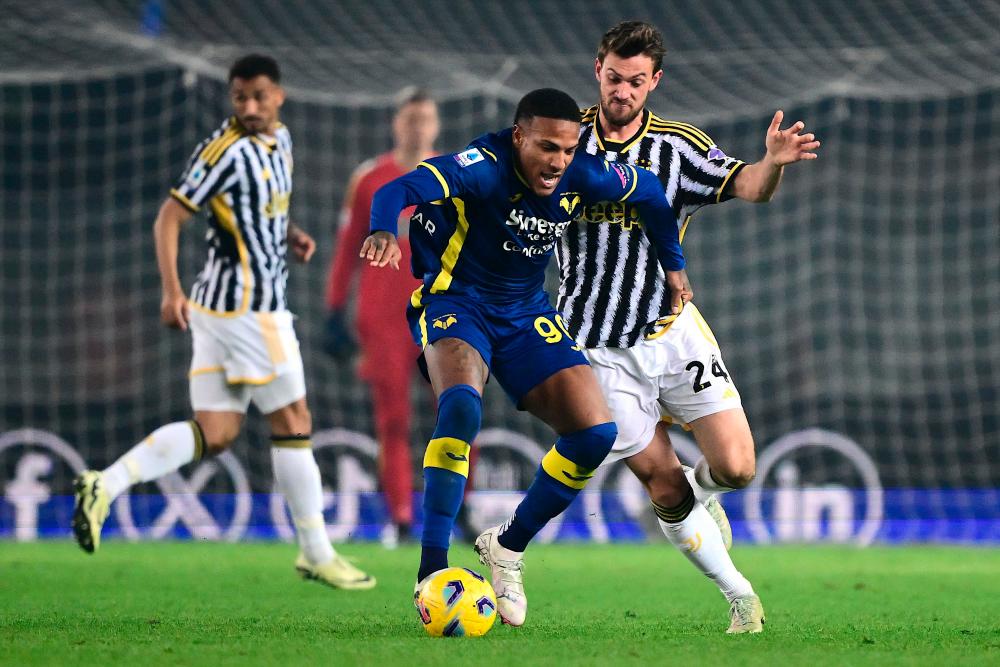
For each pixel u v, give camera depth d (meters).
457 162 14.44
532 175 14.55
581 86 44.84
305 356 48.53
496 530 15.94
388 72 43.81
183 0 42.44
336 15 44.25
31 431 37.25
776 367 51.84
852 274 53.72
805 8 43.81
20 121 50.34
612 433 15.04
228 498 36.97
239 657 11.89
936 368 52.38
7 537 36.25
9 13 37.72
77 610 17.44
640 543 36.50
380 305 32.38
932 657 12.34
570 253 16.77
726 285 52.25
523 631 14.98
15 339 50.19
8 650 12.33
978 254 53.00
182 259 47.19
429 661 11.62
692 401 16.55
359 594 20.53
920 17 41.72
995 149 52.53
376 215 13.67
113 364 49.38
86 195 50.75
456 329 14.88
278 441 21.52
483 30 45.59
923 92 44.06
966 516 41.06
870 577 25.41
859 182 53.41
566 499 15.31
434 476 14.37
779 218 52.41
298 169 52.44
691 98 44.62
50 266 50.50
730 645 13.37
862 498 39.12
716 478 16.64
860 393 51.38
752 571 26.92
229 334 21.44
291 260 49.53
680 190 16.64
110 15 39.78
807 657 12.24
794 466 39.88
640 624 16.28
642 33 15.83
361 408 47.81
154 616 16.67
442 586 13.88
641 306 16.53
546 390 14.98
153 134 50.59
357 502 37.56
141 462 20.62
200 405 21.59
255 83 21.42
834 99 52.31
